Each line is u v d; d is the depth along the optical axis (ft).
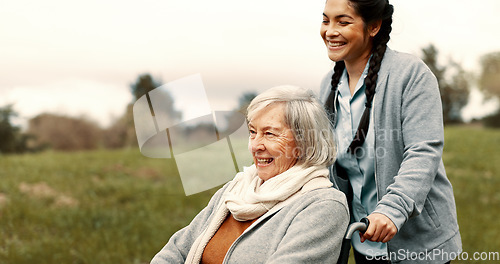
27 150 56.95
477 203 23.26
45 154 40.63
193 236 6.47
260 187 6.04
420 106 6.25
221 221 6.17
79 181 27.94
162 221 19.35
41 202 22.84
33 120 59.41
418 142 6.17
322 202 5.68
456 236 6.69
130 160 35.81
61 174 30.09
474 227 18.45
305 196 5.81
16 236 17.28
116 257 15.03
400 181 5.84
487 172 33.86
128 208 21.97
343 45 6.49
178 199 23.07
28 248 15.72
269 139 5.95
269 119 5.92
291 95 5.93
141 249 15.81
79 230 18.03
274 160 5.99
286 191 5.81
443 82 68.95
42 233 17.97
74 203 23.04
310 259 5.41
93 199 23.94
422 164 5.94
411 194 5.73
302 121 5.87
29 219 19.71
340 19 6.41
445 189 6.61
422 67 6.38
